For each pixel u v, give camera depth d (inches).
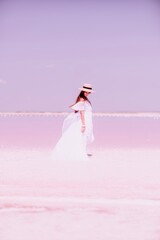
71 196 184.5
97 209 162.2
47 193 190.7
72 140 314.3
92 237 129.6
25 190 196.9
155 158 323.3
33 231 135.3
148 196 185.3
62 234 132.3
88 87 311.9
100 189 200.4
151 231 135.0
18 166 275.1
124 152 367.6
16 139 518.9
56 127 885.2
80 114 309.7
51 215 153.6
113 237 129.6
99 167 271.9
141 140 506.6
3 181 219.9
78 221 146.6
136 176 237.8
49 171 254.4
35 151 373.1
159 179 228.1
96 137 560.7
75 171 254.8
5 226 140.3
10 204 169.2
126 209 162.4
